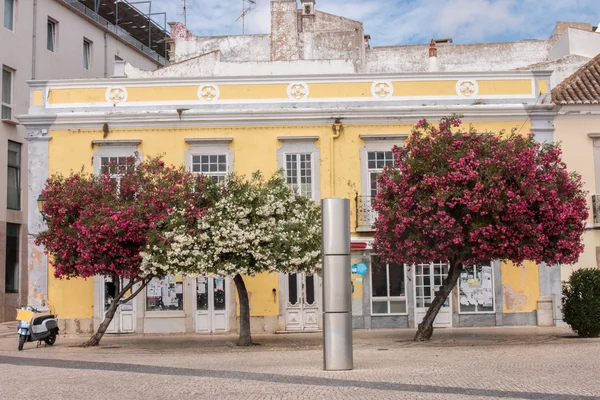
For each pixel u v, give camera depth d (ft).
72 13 109.40
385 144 70.69
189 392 31.32
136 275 55.57
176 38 102.17
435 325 69.92
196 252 52.65
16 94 93.86
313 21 96.22
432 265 70.64
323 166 70.59
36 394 31.94
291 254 53.47
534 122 71.56
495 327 69.26
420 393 29.53
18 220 93.09
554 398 28.19
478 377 33.96
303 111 70.69
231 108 71.46
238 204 53.98
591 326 56.54
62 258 56.13
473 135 54.65
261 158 70.79
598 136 71.67
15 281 92.89
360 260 70.23
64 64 106.52
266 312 69.51
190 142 70.79
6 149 91.45
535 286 70.28
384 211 55.31
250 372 37.55
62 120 71.05
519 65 98.94
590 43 89.04
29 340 56.85
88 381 35.53
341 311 37.58
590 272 57.52
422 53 98.84
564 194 54.95
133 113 70.85
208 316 69.67
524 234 52.13
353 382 32.76
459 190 51.98
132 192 56.80
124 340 64.13
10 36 93.04
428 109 70.64
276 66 83.61
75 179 58.03
